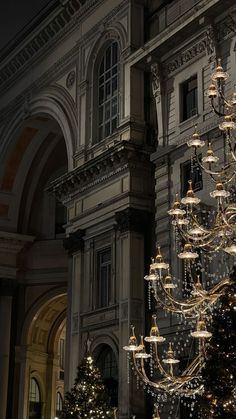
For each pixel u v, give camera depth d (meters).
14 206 42.81
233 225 16.44
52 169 44.25
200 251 25.00
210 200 24.83
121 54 31.84
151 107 30.88
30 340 42.06
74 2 35.19
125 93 30.91
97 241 31.34
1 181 42.50
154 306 27.92
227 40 25.67
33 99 39.25
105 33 33.59
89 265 31.41
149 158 29.66
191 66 27.38
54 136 42.47
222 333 14.48
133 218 29.00
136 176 29.64
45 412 42.56
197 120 26.34
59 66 37.28
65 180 33.16
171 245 26.64
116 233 29.91
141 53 29.48
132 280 28.23
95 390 26.20
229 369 14.21
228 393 14.16
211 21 25.97
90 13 34.88
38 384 42.81
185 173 26.94
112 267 29.72
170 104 28.31
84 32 35.25
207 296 16.28
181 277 25.69
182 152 27.00
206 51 26.45
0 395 39.75
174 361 17.48
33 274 42.72
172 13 29.88
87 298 31.05
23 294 42.66
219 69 16.72
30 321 42.06
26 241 42.50
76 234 32.44
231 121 16.52
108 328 29.22
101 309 29.80
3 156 42.12
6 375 40.25
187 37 27.27
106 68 33.84
